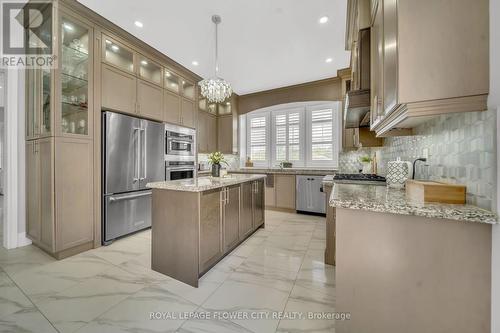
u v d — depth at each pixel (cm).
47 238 232
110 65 276
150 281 194
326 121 498
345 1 221
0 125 575
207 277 202
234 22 258
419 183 120
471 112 103
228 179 258
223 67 389
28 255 243
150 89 333
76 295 173
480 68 91
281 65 380
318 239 302
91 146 257
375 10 154
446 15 94
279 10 236
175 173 379
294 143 534
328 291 180
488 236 94
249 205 297
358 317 117
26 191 267
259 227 350
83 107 257
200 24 262
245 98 544
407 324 108
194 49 324
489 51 90
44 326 140
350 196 133
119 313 153
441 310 102
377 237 113
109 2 227
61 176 229
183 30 275
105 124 269
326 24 261
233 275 205
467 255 97
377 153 322
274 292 179
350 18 230
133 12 242
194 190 186
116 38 282
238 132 559
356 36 218
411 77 99
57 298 169
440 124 132
